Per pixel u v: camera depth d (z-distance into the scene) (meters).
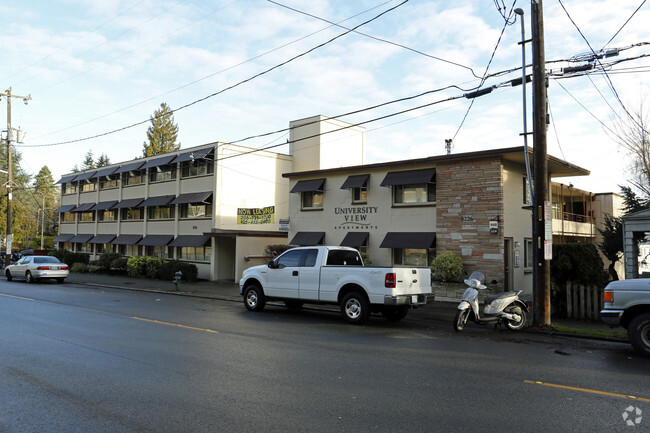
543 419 4.82
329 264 12.34
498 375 6.62
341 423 4.65
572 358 7.88
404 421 4.73
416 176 18.11
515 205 17.64
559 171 19.00
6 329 9.98
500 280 16.05
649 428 4.58
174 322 11.28
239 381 6.13
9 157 33.44
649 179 22.58
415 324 11.70
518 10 11.44
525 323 11.12
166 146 62.59
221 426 4.54
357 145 33.22
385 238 18.86
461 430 4.49
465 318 10.75
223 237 27.11
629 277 15.36
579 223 26.92
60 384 5.92
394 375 6.54
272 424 4.61
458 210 17.31
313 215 21.80
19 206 52.38
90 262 33.97
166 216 31.42
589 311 12.17
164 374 6.45
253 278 13.66
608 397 5.60
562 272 13.12
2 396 5.43
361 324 11.33
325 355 7.79
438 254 17.73
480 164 16.88
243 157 28.62
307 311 13.99
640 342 8.10
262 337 9.41
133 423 4.61
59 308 13.62
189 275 25.47
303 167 31.00
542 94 10.86
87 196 40.34
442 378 6.41
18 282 24.53
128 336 9.28
